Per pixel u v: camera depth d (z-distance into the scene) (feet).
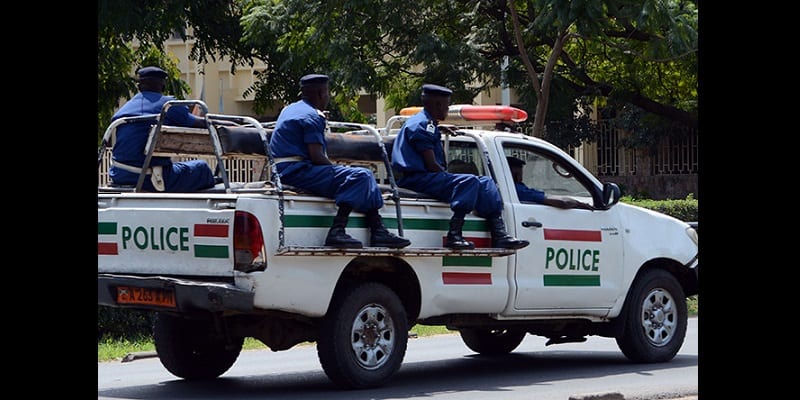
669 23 89.76
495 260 53.57
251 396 48.88
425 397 47.96
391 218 49.73
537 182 57.31
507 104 133.49
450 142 56.44
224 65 167.12
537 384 52.70
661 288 60.34
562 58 117.91
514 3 100.89
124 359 66.39
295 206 46.57
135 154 52.19
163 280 45.93
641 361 59.88
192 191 53.57
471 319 54.08
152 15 109.19
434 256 50.98
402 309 49.67
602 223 57.98
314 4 104.78
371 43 108.88
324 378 55.83
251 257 45.03
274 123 53.62
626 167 144.46
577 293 56.59
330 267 47.32
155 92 53.36
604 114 148.46
